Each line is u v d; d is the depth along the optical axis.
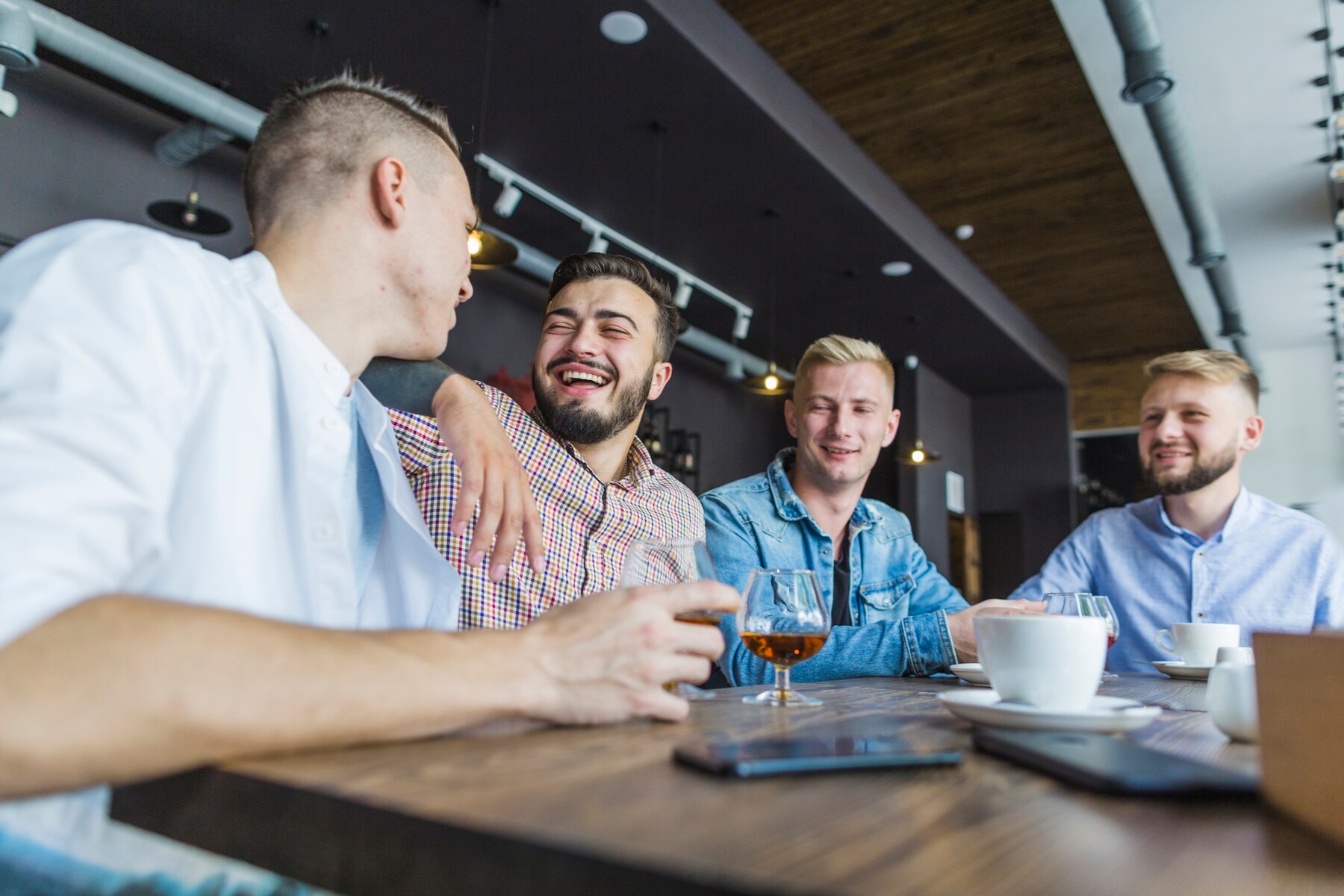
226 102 3.70
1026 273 6.85
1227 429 2.10
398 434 1.38
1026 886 0.31
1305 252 6.66
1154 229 6.01
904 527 2.11
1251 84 4.69
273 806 0.42
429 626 1.00
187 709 0.42
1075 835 0.39
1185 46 4.42
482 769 0.47
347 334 0.92
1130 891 0.31
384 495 1.01
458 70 3.80
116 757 0.41
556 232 5.61
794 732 0.66
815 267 5.98
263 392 0.78
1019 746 0.54
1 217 3.71
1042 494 9.15
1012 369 8.49
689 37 3.54
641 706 0.66
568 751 0.54
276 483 0.79
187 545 0.69
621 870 0.31
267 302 0.82
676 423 7.69
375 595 1.02
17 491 0.45
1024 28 3.98
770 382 6.22
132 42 3.67
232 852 0.43
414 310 0.96
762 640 0.91
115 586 0.50
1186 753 0.63
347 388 0.98
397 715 0.51
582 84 3.88
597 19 3.42
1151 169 5.27
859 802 0.43
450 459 1.38
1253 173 5.58
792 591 0.92
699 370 8.04
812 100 4.54
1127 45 3.65
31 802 0.46
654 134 4.30
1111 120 4.77
